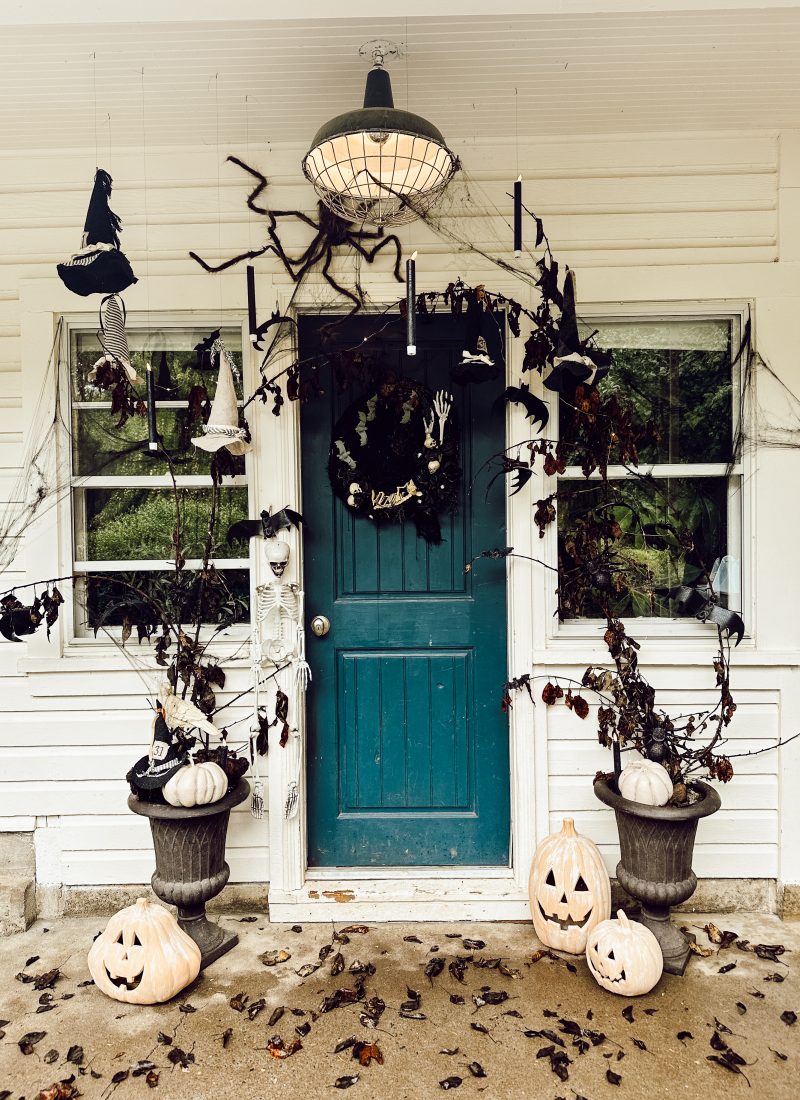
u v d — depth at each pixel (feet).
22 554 10.01
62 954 9.03
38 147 9.84
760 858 9.78
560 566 10.03
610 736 9.55
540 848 9.16
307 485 10.23
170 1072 7.00
